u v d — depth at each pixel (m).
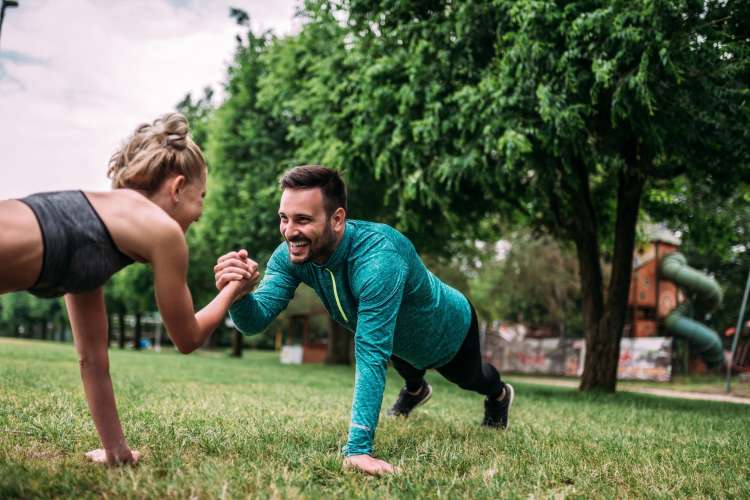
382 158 9.64
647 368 21.42
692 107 7.39
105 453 2.36
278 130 15.88
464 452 2.87
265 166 15.73
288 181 2.44
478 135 8.61
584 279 10.59
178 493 1.89
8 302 62.97
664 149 8.30
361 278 2.56
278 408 4.48
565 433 3.83
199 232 20.05
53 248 1.71
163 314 2.03
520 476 2.46
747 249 26.50
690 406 7.91
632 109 7.50
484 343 27.81
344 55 10.82
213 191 17.47
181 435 2.91
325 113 11.19
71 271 1.77
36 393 4.46
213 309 2.24
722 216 11.72
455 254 18.56
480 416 4.81
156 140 1.99
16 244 1.66
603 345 10.29
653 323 25.28
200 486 1.96
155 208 1.93
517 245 24.36
